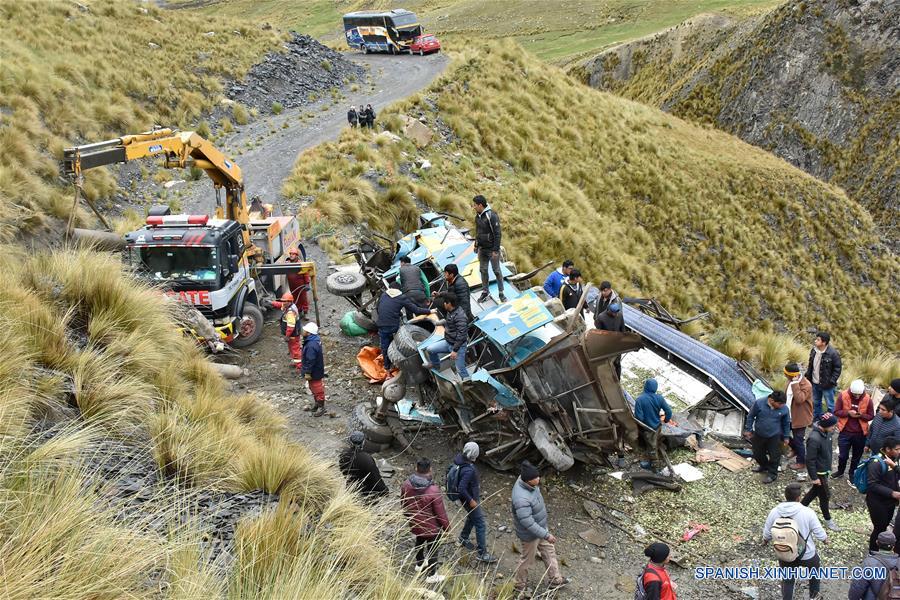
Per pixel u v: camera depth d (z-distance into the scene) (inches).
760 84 2982.3
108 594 135.6
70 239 468.4
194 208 733.9
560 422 327.0
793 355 585.9
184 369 310.2
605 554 296.4
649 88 3518.7
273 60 1406.3
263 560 174.1
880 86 2691.9
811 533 262.1
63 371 238.5
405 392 357.1
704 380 446.9
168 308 345.4
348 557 197.0
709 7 4384.8
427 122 1007.6
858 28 2790.4
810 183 1389.0
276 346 450.3
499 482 336.5
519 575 261.4
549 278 474.6
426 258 438.6
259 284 481.7
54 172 666.2
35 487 156.5
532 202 890.1
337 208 685.9
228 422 273.1
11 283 265.4
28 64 864.3
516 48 1342.3
